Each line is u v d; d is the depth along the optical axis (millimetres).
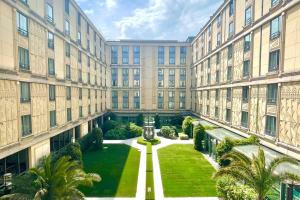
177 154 35375
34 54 22656
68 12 32781
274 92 22500
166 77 65938
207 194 21234
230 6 34625
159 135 51156
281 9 20906
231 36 33750
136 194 21266
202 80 52781
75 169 15148
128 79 65500
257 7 25875
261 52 25078
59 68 29312
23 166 21953
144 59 65438
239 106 31109
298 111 18594
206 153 35938
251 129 27344
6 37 18016
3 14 17625
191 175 26172
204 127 38188
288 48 20125
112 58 65062
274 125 22438
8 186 16906
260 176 14023
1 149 17281
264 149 22984
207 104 48281
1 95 17422
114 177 25594
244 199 16844
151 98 66000
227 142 25500
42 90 24438
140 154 35656
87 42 43500
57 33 28438
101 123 57188
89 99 44969
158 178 25328
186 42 65188
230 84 34312
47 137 25359
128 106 65938
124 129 49500
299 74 18391
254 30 26766
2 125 17484
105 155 35062
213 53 43156
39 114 23672
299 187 15047
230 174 14391
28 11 21250
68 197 14273
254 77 26422
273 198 17219
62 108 30312
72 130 35531
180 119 61094
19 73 19750
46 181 14516
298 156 18312
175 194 21234
